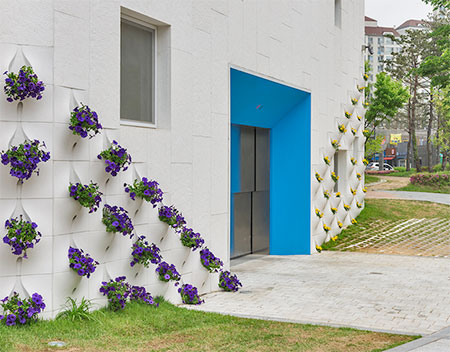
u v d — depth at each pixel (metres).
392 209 22.17
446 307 9.12
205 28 10.22
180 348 6.32
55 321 6.75
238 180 14.34
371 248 16.38
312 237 15.67
